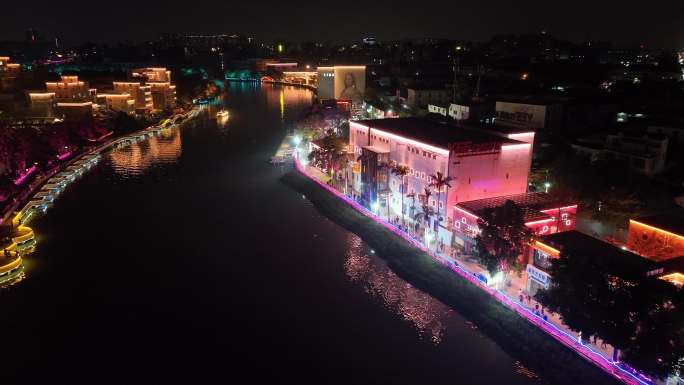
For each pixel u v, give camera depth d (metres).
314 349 62.03
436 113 191.62
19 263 82.94
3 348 63.19
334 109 186.88
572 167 95.25
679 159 104.69
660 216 72.56
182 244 94.19
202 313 70.44
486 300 68.25
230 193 126.38
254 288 77.06
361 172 109.25
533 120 144.12
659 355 46.97
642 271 54.34
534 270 65.19
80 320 69.12
